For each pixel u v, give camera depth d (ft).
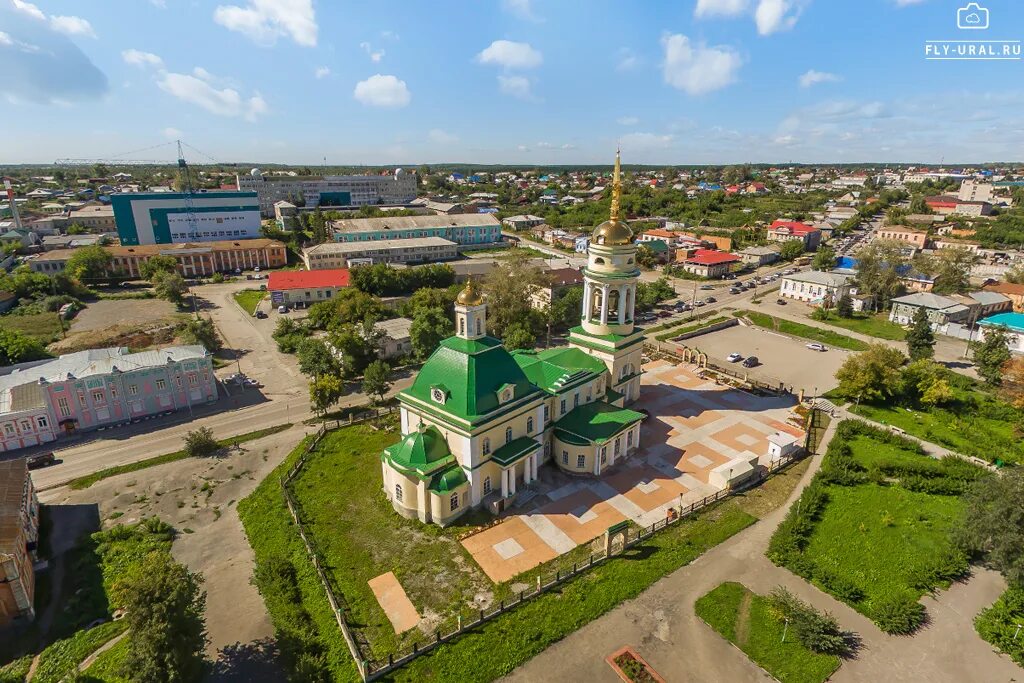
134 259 542.57
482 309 185.88
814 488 193.26
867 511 186.09
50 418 236.22
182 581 123.03
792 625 137.28
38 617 146.00
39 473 212.43
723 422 252.42
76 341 342.64
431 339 326.03
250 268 599.16
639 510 187.83
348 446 227.40
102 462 220.02
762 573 158.71
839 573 158.10
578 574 157.17
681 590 152.05
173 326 386.32
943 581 155.02
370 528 176.76
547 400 208.23
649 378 303.27
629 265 238.07
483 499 186.50
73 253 538.47
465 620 140.87
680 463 217.56
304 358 286.66
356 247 582.76
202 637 125.90
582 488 199.62
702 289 525.75
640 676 125.70
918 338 323.78
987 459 218.79
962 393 287.48
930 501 191.93
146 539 172.55
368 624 140.56
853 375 271.28
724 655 131.64
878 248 460.55
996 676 126.31
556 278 447.42
